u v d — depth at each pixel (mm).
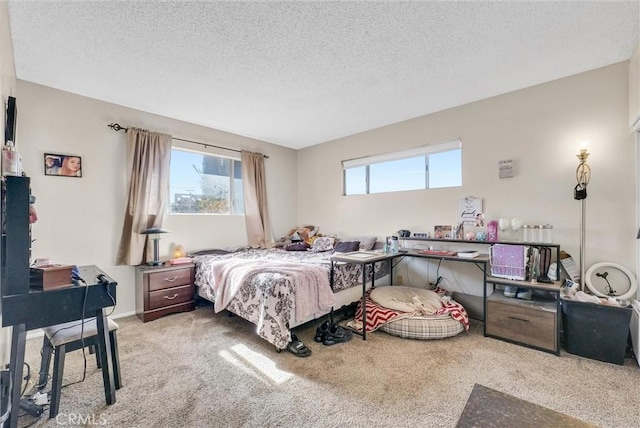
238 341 2564
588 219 2615
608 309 2164
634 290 2387
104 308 1700
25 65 2445
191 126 3941
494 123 3150
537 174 2887
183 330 2816
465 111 3354
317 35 2066
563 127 2748
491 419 957
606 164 2539
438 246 3543
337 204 4723
